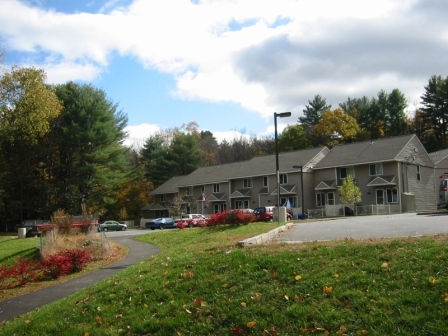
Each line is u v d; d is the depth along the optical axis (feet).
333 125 257.34
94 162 188.03
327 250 32.58
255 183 195.11
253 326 24.03
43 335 28.50
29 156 184.14
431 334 20.81
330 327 22.66
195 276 32.01
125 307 29.78
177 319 26.40
